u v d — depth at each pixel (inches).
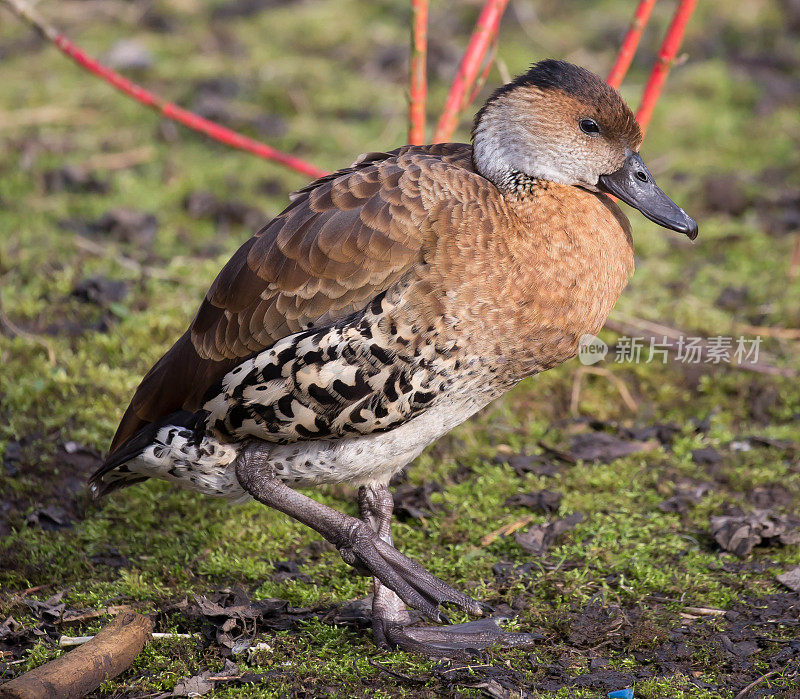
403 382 237.9
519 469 335.0
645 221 483.8
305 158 519.8
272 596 275.1
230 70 592.7
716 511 312.7
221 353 245.4
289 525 310.5
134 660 244.2
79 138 530.6
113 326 384.5
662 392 374.3
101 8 664.4
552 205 249.0
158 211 475.2
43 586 279.4
